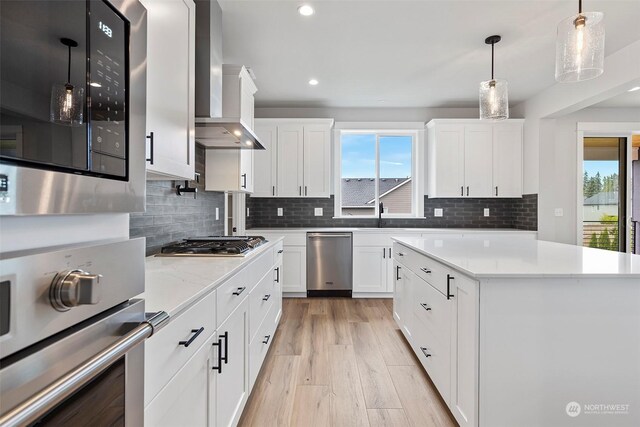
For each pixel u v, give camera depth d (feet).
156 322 2.40
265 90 13.04
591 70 5.74
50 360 1.60
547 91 12.95
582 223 13.93
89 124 1.97
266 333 7.88
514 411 4.85
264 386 6.97
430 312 6.84
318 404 6.35
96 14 2.03
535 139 13.73
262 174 14.46
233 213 12.89
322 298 13.89
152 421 2.75
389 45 9.43
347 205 15.97
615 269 5.01
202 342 3.85
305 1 7.43
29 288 1.49
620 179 15.01
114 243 2.06
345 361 8.10
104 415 1.98
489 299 4.81
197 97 7.04
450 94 13.51
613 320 4.85
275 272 9.36
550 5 7.60
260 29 8.57
